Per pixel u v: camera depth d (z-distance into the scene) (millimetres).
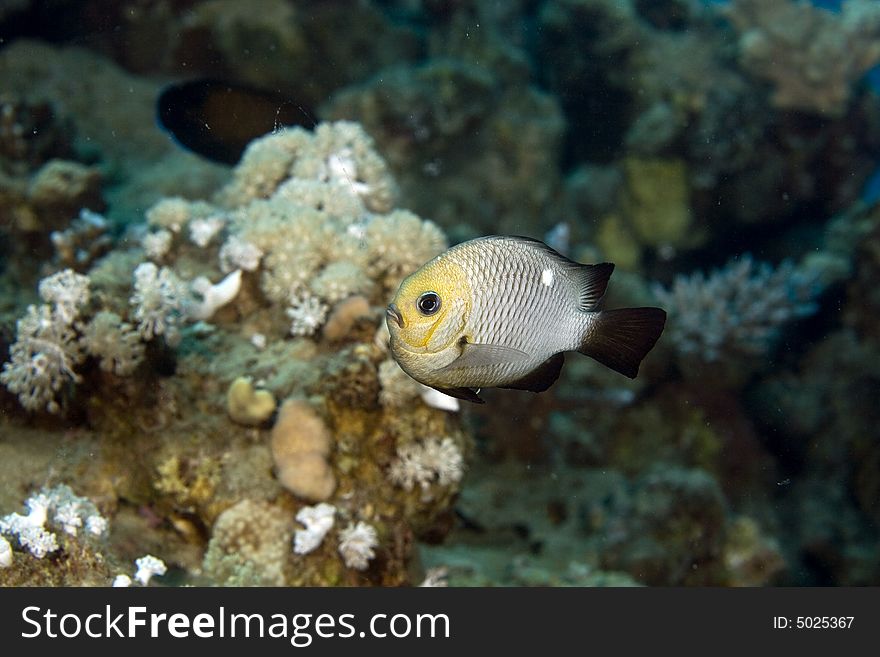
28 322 375
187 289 424
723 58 1044
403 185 911
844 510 828
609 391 805
